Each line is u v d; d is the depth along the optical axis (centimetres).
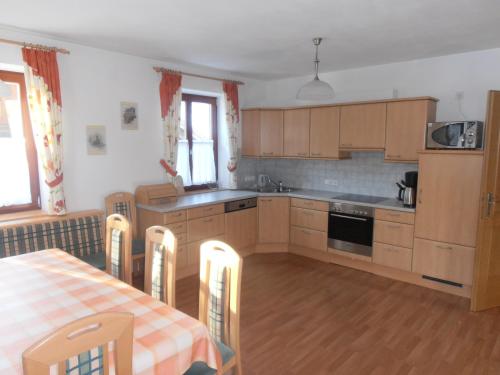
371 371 236
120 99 388
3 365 124
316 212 455
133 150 405
